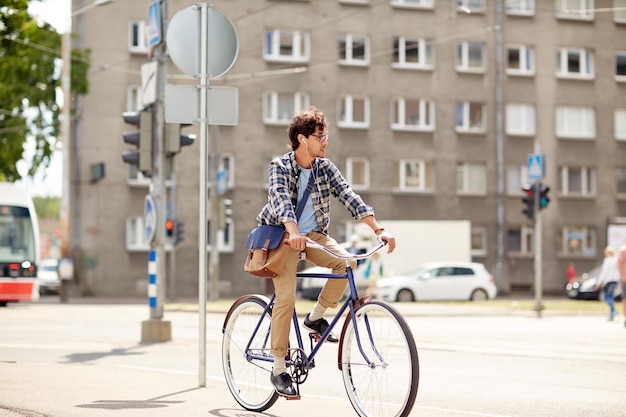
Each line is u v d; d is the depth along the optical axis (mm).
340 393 8922
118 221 45656
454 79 48906
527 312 28125
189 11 9414
